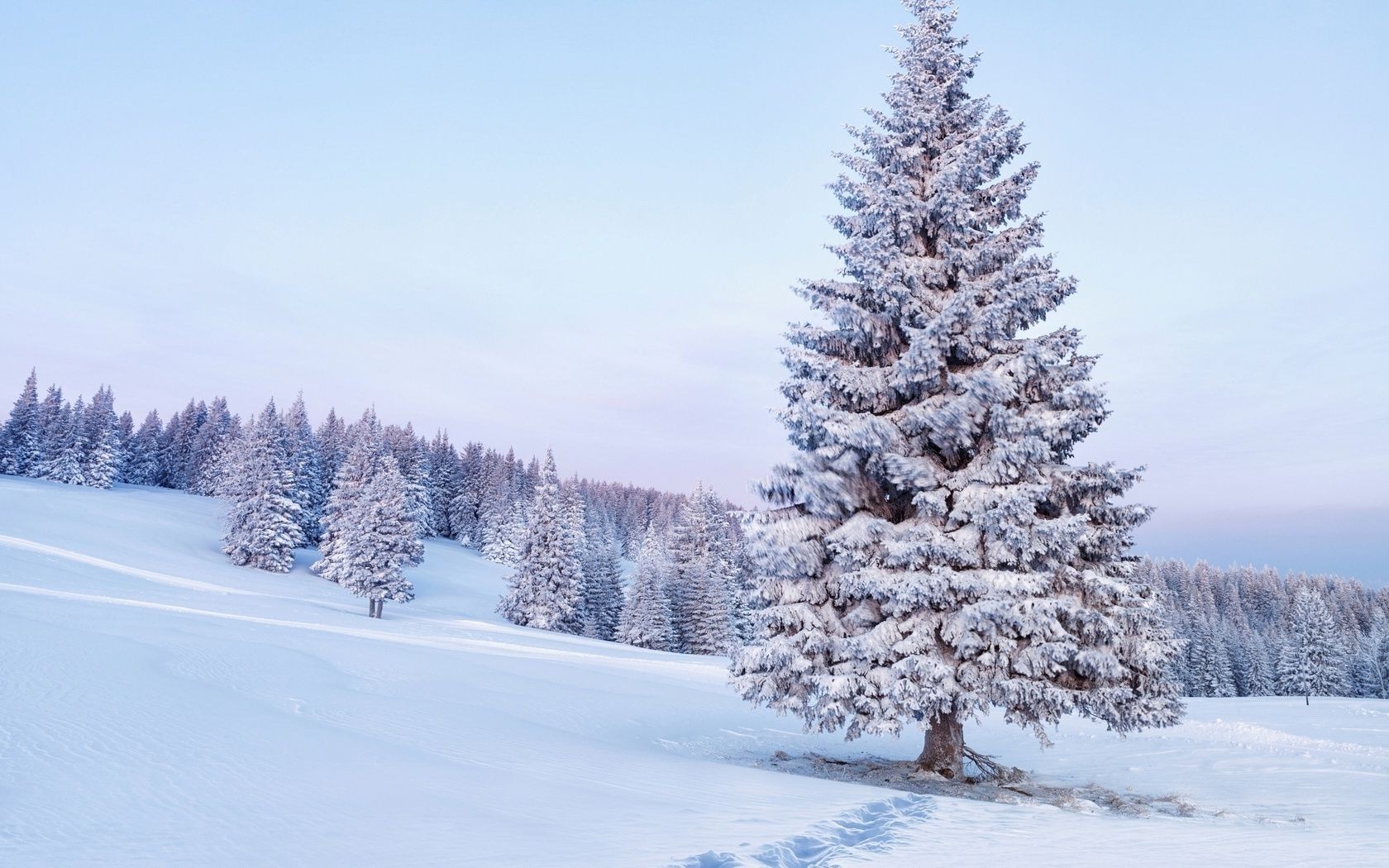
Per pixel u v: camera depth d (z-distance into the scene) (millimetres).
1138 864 6461
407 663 24812
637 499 164000
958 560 13305
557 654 39938
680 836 7027
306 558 82188
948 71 16172
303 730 11789
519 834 6699
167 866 5168
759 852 6488
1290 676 87562
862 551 14273
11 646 16562
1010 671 13055
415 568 85500
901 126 15922
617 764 12227
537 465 135250
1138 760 19953
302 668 20203
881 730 13039
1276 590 152750
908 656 13172
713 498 77438
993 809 10562
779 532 14797
